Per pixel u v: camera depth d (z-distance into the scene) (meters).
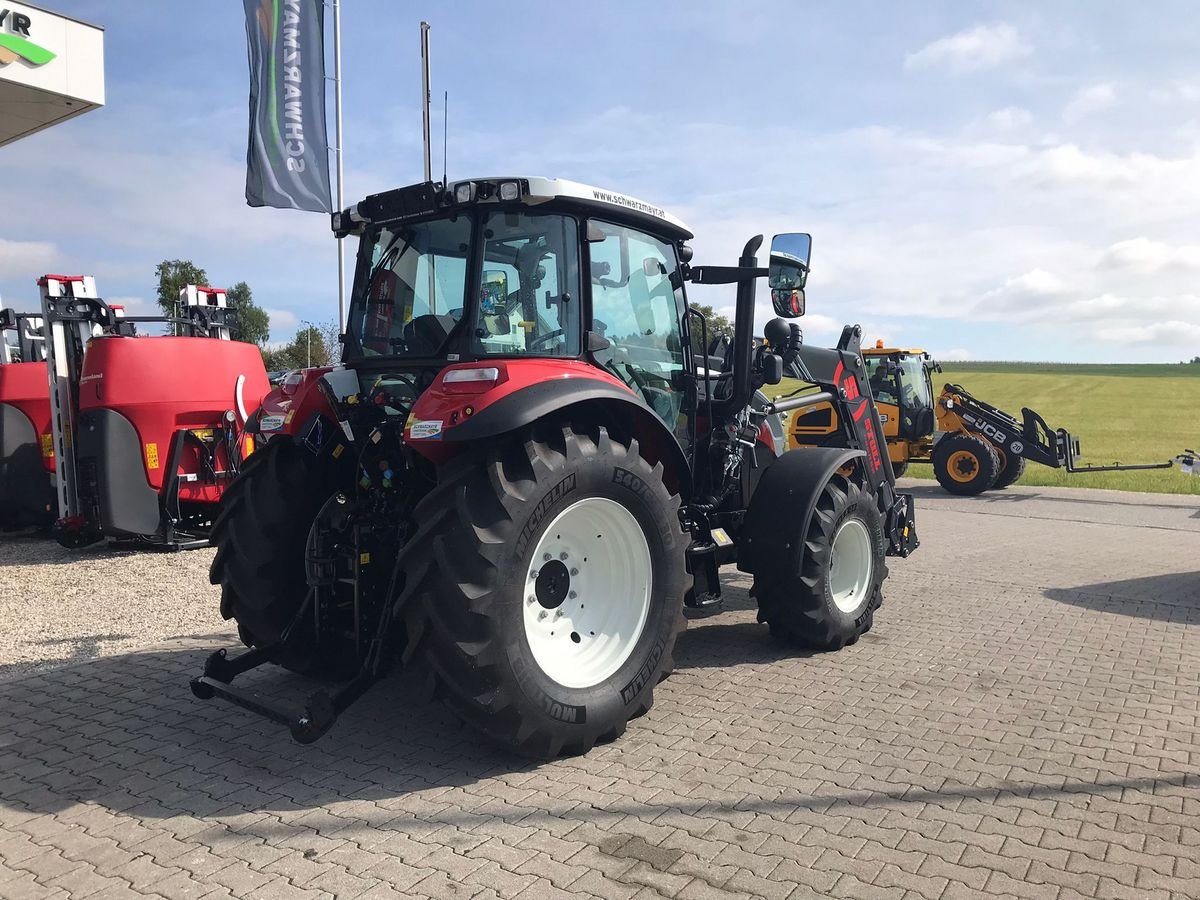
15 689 4.40
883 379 14.68
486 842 2.88
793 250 5.08
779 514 4.82
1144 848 2.82
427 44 9.02
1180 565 7.79
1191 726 3.86
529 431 3.52
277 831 2.96
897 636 5.36
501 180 3.69
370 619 3.88
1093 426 32.53
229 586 4.21
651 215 4.34
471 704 3.31
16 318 9.91
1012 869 2.69
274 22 10.44
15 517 8.95
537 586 3.64
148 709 4.12
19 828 3.00
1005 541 9.28
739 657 4.93
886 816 3.04
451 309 3.86
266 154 10.45
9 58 10.02
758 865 2.72
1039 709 4.08
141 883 2.65
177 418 7.96
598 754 3.60
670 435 4.03
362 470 4.02
